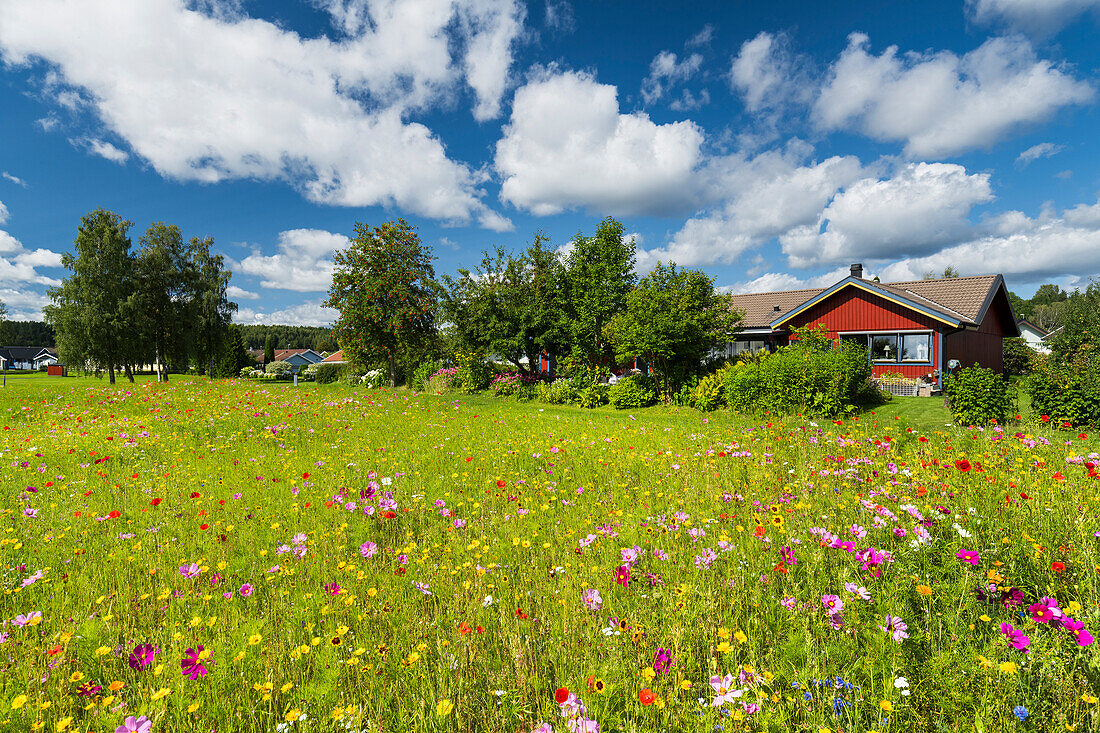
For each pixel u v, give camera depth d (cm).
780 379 1384
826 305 2064
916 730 194
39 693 222
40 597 331
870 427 847
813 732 190
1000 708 191
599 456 766
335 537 428
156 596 324
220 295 4316
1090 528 310
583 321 2219
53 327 3553
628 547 385
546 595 317
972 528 333
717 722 200
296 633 281
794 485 499
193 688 229
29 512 481
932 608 256
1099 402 914
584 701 206
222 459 780
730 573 315
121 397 1589
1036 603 244
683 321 1694
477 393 2262
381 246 2670
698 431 1023
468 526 457
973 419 1049
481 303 2372
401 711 217
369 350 2645
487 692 231
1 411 1353
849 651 233
